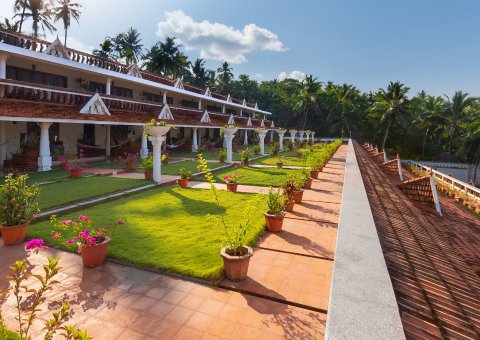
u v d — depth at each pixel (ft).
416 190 36.24
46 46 56.95
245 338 10.92
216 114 113.19
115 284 14.58
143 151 69.77
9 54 47.55
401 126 184.65
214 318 12.07
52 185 37.60
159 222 24.02
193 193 35.86
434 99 185.68
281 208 23.35
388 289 5.94
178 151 90.74
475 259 20.86
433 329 6.39
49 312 12.33
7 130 53.52
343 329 4.74
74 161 55.21
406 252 11.62
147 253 17.71
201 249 18.40
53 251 18.40
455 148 175.52
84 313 12.28
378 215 16.38
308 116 212.84
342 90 208.03
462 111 175.63
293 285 14.69
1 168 48.55
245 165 64.54
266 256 18.17
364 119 200.95
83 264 16.48
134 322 11.74
